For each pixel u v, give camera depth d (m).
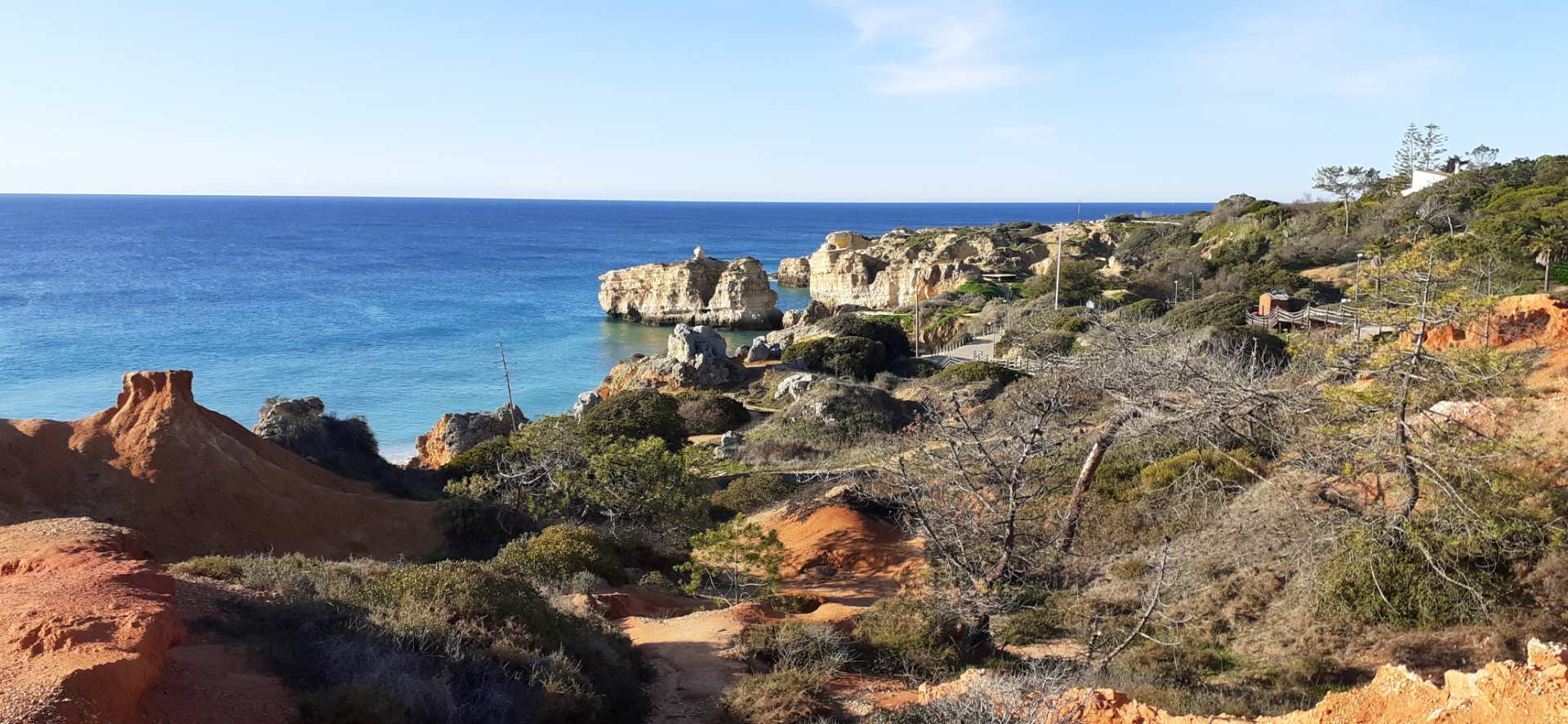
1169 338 23.81
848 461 37.28
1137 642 16.05
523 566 21.19
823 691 13.48
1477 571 14.95
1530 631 13.70
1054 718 10.48
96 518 23.73
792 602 20.69
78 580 9.62
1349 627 15.16
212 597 11.95
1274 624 15.98
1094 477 24.22
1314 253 85.81
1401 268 18.55
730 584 23.58
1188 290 83.12
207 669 9.45
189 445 26.02
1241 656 15.30
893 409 46.41
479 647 12.14
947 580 18.45
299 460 31.23
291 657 10.20
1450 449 16.03
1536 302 24.02
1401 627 14.87
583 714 11.67
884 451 24.89
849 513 27.11
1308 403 18.48
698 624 17.14
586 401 51.41
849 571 24.53
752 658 15.35
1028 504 18.38
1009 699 11.15
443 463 44.97
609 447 30.02
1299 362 24.02
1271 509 19.09
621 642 15.17
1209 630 16.34
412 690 9.95
